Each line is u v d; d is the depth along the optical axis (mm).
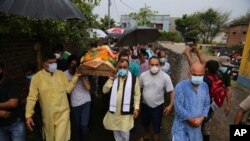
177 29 56000
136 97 4668
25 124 4449
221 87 4414
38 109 4977
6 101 3836
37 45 7215
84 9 8969
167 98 8031
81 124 4883
